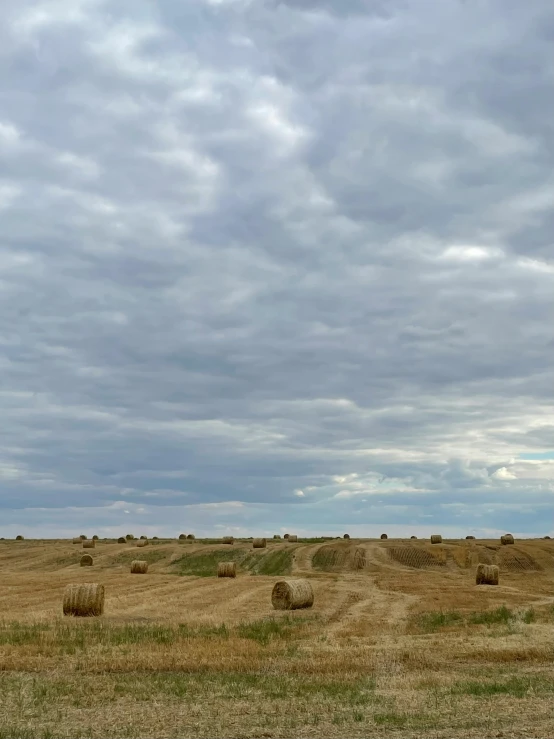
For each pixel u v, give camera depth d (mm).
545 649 18359
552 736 10516
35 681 13984
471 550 62500
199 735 10484
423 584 40312
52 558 65375
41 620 24078
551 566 56406
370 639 20453
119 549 71188
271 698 12852
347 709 12172
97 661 16062
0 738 10141
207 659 16266
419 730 10844
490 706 12430
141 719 11328
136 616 25750
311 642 19891
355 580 43906
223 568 46062
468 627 23359
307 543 72125
